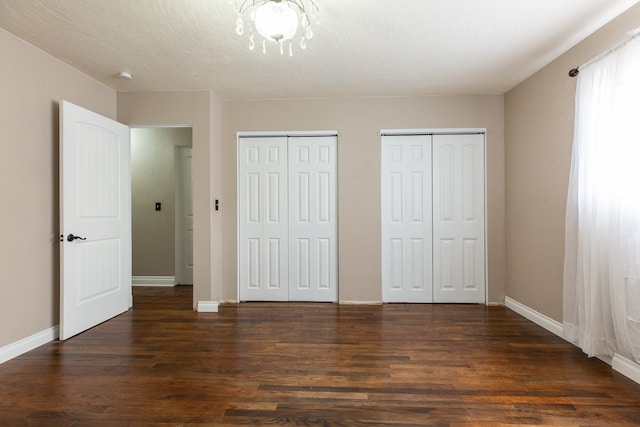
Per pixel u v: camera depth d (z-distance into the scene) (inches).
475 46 108.0
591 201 95.6
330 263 160.7
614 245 88.1
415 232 158.9
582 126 99.8
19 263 102.7
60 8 86.9
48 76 112.4
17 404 75.7
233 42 104.7
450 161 157.2
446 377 87.7
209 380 86.3
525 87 135.3
